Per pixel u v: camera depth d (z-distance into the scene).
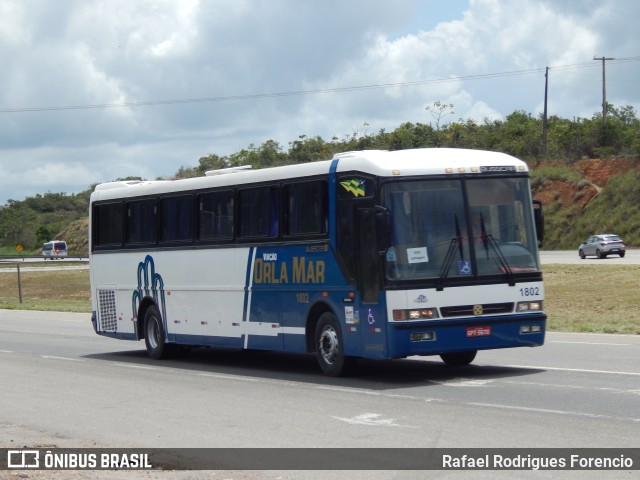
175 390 15.64
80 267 82.19
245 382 16.30
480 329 14.65
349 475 9.20
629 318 26.61
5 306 44.62
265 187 17.33
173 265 20.05
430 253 14.58
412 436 10.82
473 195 14.91
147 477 9.60
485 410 12.21
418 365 17.33
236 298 18.16
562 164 80.44
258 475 9.44
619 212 71.38
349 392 14.35
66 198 169.50
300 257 16.42
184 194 19.69
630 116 102.94
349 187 15.26
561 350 18.92
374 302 14.68
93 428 12.38
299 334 16.56
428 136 78.19
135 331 21.48
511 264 14.95
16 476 9.80
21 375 18.44
